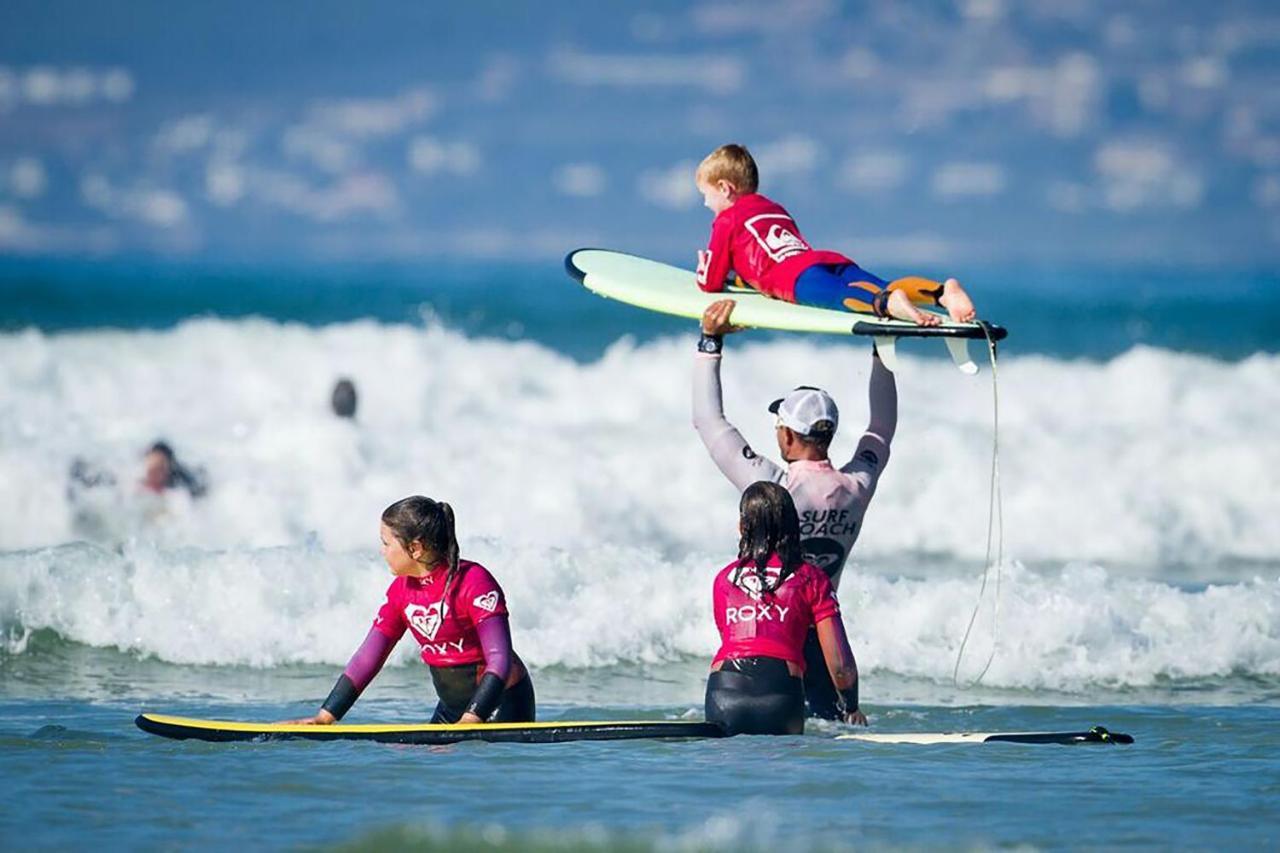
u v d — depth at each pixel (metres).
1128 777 26.03
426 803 23.91
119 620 37.91
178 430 59.88
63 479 52.22
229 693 34.06
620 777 25.52
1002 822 23.22
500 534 50.59
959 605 38.84
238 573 38.81
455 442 57.81
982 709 33.38
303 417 57.91
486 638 28.17
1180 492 55.06
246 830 22.50
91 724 30.58
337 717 28.73
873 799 24.38
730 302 30.59
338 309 159.38
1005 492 55.00
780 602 28.75
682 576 40.06
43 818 23.02
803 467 29.91
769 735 28.58
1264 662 37.84
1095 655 37.44
